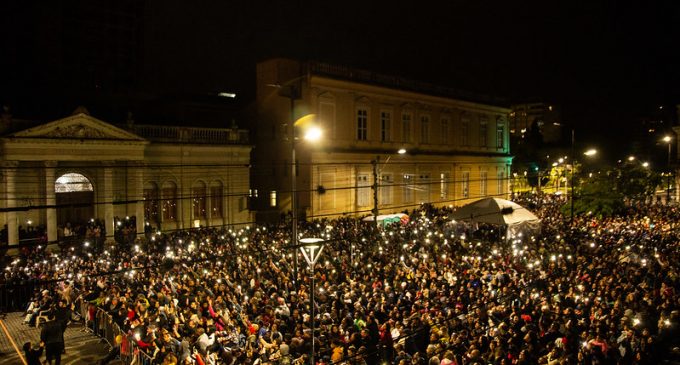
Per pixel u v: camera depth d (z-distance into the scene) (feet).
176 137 122.62
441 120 192.24
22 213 105.91
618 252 83.10
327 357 45.42
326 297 61.67
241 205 133.90
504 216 100.53
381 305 56.59
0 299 69.72
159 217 121.19
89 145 106.73
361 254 86.02
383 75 168.45
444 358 40.98
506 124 229.45
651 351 43.86
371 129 163.12
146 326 49.80
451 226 112.27
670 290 57.36
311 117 127.44
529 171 265.54
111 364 53.01
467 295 58.08
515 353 44.09
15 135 98.02
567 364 40.19
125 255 86.17
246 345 48.65
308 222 122.21
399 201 172.04
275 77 143.23
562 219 126.93
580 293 59.16
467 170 204.23
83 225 110.73
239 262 78.28
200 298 56.95
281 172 143.74
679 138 209.97
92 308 62.44
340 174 152.46
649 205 155.22
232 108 152.76
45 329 51.24
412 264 79.30
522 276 67.87
